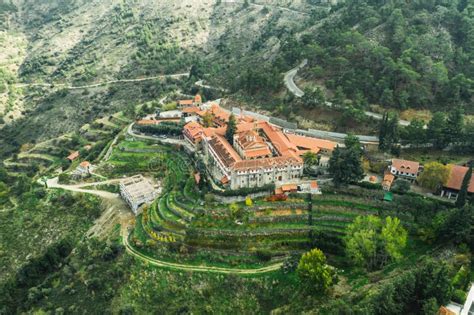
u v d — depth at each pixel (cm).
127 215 17600
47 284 14500
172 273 13850
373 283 12238
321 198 15812
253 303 12781
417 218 14100
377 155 17525
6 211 19862
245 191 15838
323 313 11200
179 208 16362
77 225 18088
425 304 10050
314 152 17550
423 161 16800
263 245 14350
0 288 15262
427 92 19325
